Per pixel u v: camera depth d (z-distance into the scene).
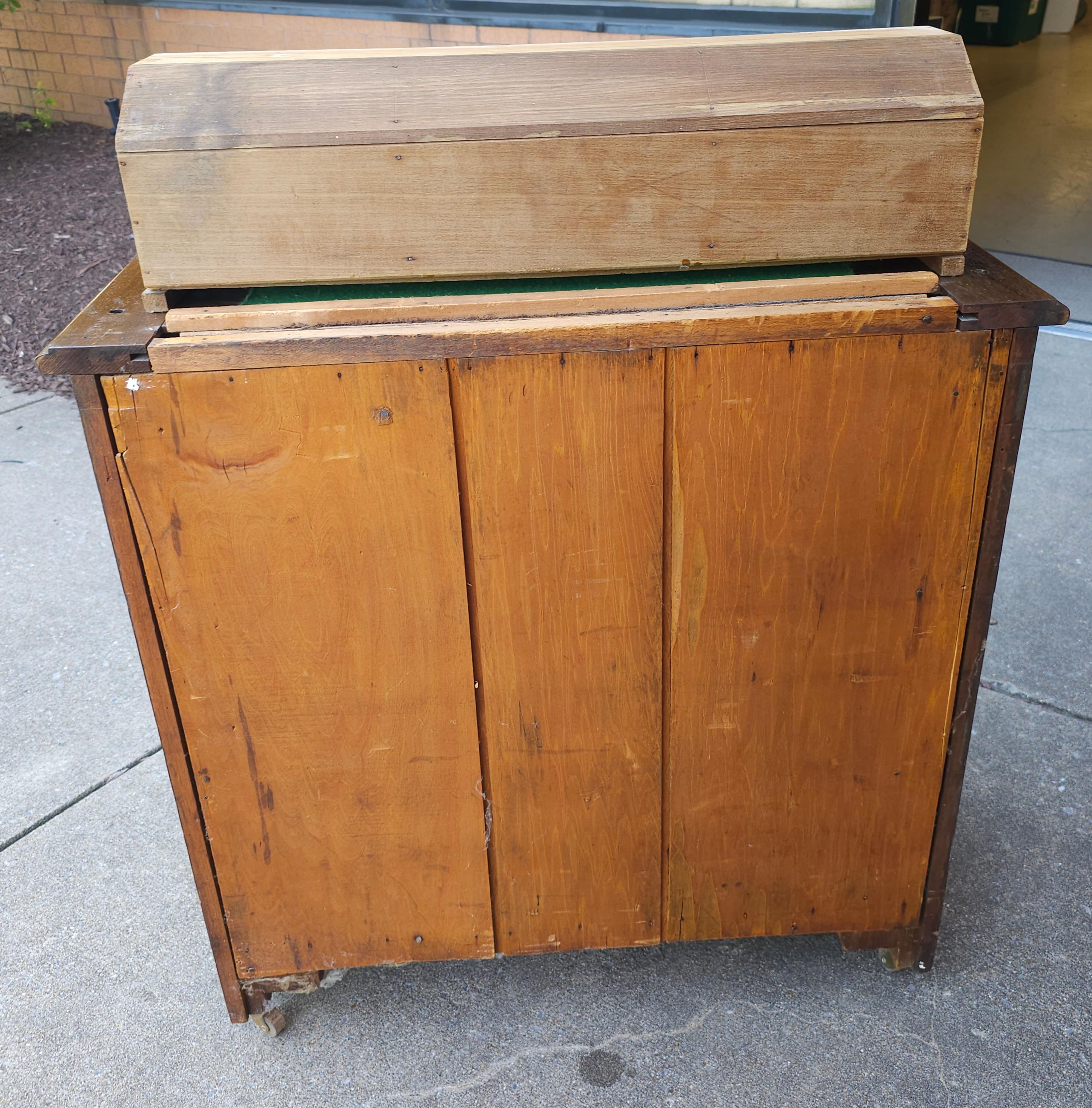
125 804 2.41
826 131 1.35
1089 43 10.02
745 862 1.78
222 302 1.51
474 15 4.47
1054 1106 1.69
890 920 1.86
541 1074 1.79
